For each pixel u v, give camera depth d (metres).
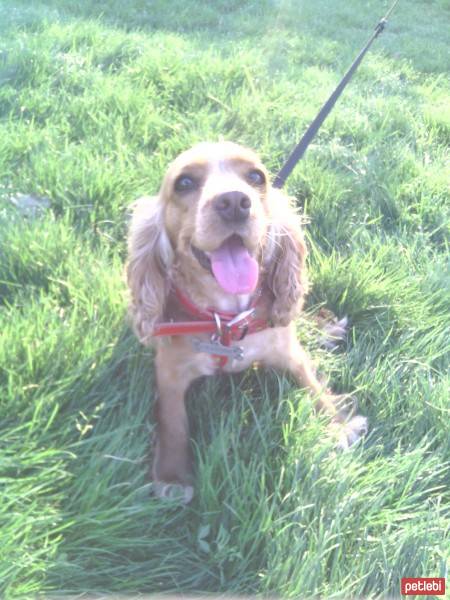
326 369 0.74
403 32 2.41
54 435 0.56
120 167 0.95
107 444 0.58
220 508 0.55
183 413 0.64
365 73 1.67
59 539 0.51
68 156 0.96
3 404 0.57
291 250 0.69
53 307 0.70
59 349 0.62
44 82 1.24
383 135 1.23
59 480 0.54
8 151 1.00
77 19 1.75
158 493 0.58
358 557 0.53
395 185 1.06
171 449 0.62
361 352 0.76
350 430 0.65
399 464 0.60
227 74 1.34
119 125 1.08
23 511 0.51
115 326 0.69
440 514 0.59
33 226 0.80
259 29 2.08
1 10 1.70
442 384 0.70
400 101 1.42
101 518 0.52
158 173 0.96
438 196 1.06
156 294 0.66
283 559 0.51
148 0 2.24
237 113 1.17
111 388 0.63
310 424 0.61
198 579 0.52
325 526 0.53
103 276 0.74
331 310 0.82
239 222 0.57
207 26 2.09
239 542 0.52
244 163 0.64
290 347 0.69
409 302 0.81
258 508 0.53
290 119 1.21
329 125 1.22
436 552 0.53
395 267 0.87
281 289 0.68
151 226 0.67
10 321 0.67
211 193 0.58
